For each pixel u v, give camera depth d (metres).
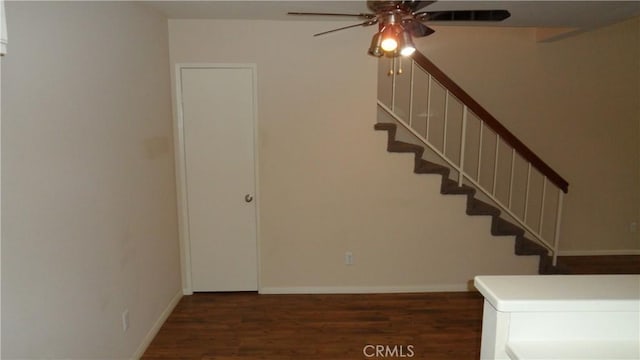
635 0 2.50
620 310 1.00
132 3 2.42
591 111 4.14
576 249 4.39
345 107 3.25
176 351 2.60
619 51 4.05
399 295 3.46
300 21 3.12
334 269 3.48
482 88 4.04
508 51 4.00
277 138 3.28
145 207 2.62
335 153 3.31
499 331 1.01
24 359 1.46
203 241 3.42
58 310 1.66
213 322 2.98
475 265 3.50
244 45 3.15
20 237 1.43
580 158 4.23
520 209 4.28
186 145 3.28
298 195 3.37
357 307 3.23
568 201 4.31
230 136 3.28
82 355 1.84
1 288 1.35
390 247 3.46
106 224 2.07
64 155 1.69
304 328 2.89
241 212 3.39
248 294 3.47
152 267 2.75
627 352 0.98
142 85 2.57
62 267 1.68
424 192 3.39
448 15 2.01
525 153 3.46
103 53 2.04
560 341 1.02
